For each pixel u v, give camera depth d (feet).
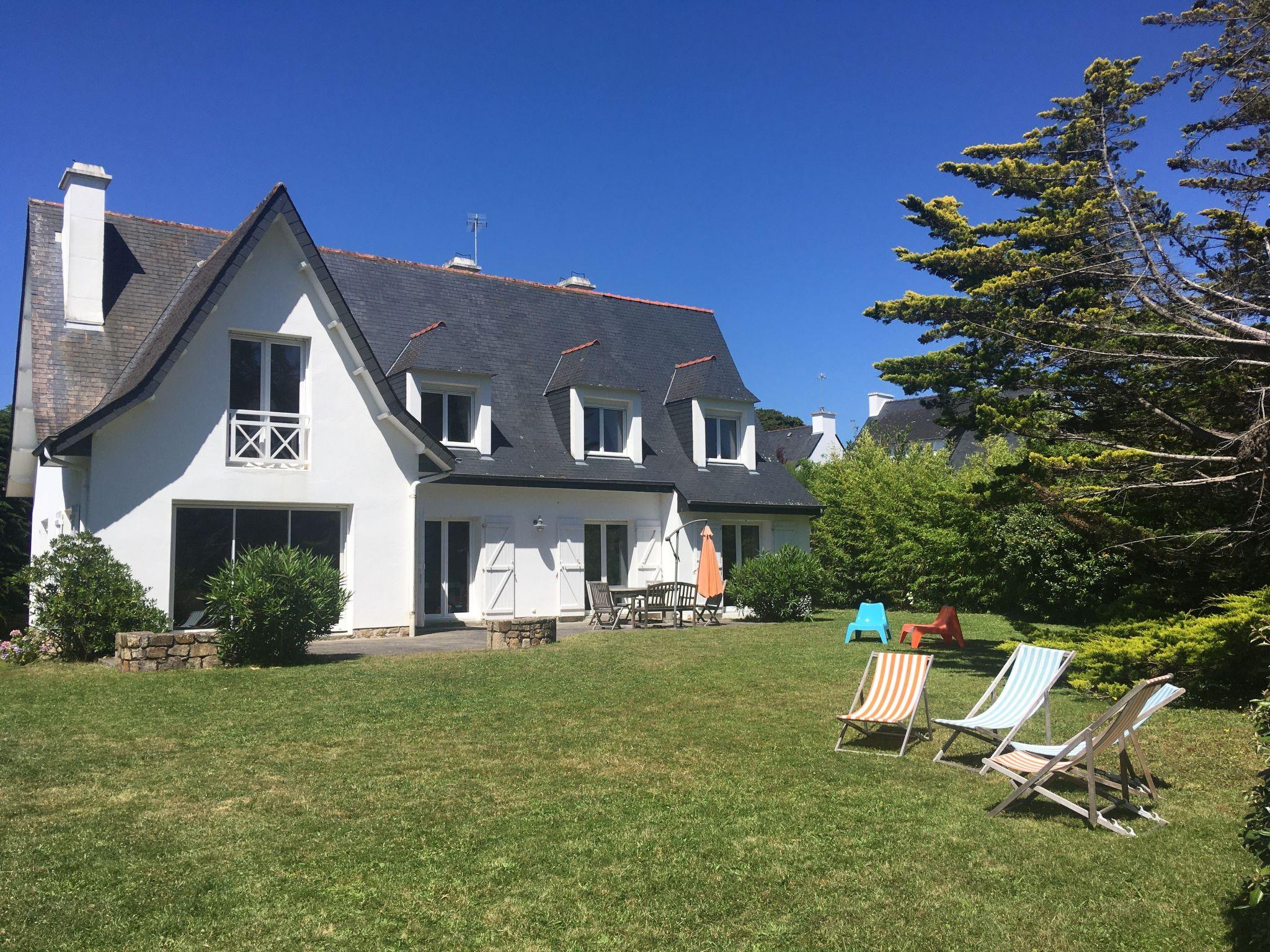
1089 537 43.01
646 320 92.58
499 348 79.87
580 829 21.77
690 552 79.20
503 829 21.75
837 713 35.22
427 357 69.00
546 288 88.02
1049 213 45.65
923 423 176.96
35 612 48.42
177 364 53.88
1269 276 38.29
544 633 55.77
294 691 38.52
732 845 20.83
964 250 44.27
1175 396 41.39
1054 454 43.57
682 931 16.75
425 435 61.26
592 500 75.97
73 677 41.45
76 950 15.80
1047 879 19.08
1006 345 43.39
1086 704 37.09
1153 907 17.70
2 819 22.36
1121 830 21.70
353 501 59.36
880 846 20.86
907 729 28.84
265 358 57.47
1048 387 43.06
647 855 20.20
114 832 21.45
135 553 51.88
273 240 57.21
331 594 47.26
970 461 91.97
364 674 42.80
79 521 53.72
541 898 18.02
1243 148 41.04
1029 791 23.82
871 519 87.81
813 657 50.55
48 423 53.57
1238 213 41.39
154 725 32.32
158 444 53.01
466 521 71.10
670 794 24.61
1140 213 40.63
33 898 17.76
